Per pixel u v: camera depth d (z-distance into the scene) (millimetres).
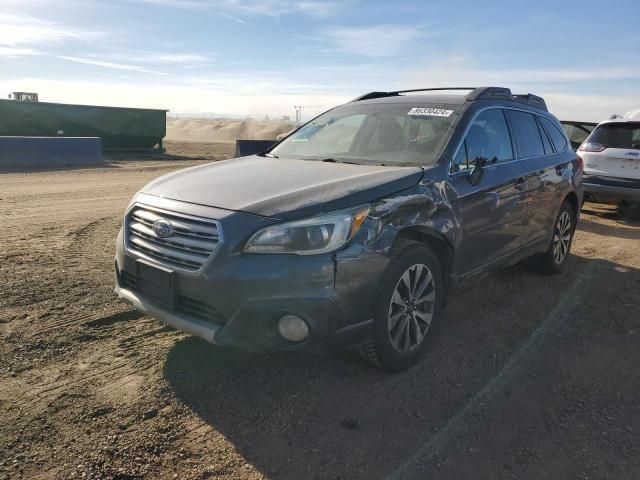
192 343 3992
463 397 3400
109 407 3146
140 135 22656
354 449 2861
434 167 3871
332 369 3689
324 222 3062
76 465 2648
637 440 2992
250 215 3080
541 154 5496
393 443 2920
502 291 5445
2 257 5930
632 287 5652
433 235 3693
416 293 3631
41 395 3230
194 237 3172
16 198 10258
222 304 3033
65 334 4035
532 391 3492
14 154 15961
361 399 3334
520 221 4895
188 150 25547
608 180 9430
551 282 5781
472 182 4109
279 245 2998
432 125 4332
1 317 4266
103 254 6262
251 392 3379
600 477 2688
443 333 4363
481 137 4449
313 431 3004
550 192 5445
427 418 3160
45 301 4641
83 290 4949
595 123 14516
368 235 3203
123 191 11641
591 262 6641
